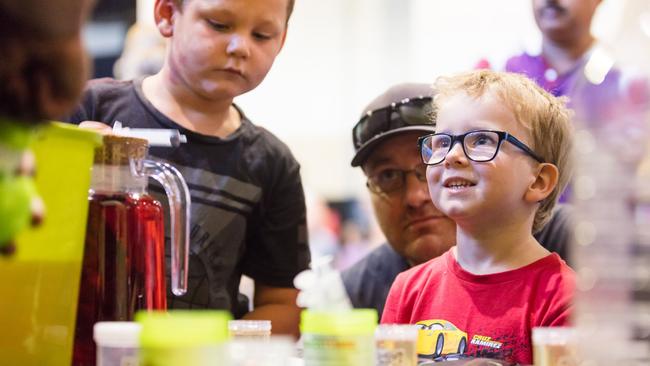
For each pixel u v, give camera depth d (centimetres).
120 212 98
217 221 140
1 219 68
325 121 435
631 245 77
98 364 80
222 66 132
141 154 102
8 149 70
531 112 123
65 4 69
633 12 85
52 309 87
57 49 70
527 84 128
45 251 85
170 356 71
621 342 76
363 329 82
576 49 199
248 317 147
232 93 135
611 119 80
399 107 150
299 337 152
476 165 120
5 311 82
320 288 105
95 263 97
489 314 119
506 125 122
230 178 143
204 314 75
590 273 77
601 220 78
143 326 72
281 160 151
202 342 71
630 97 80
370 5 428
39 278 85
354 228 374
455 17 410
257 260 152
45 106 72
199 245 138
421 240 150
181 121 142
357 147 159
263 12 133
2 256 79
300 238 154
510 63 209
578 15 196
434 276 128
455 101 125
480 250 124
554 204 131
